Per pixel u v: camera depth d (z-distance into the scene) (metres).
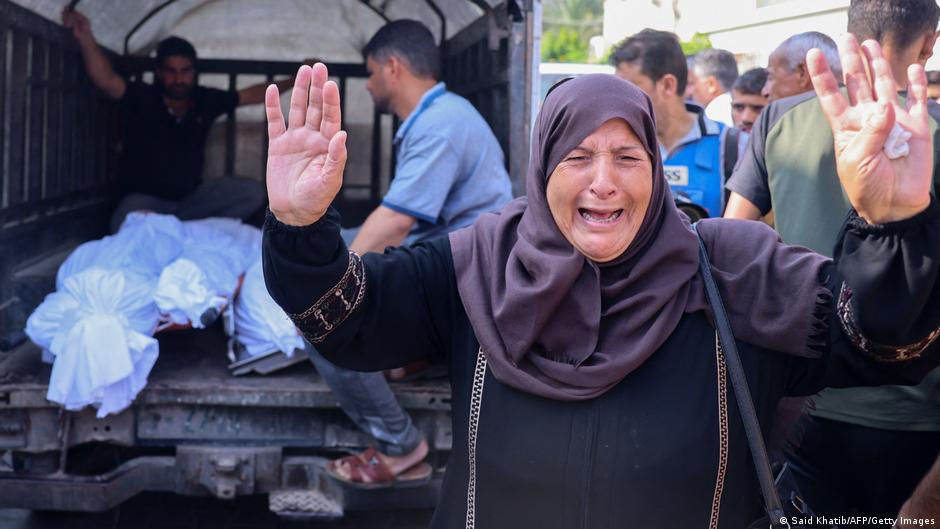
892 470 2.95
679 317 2.04
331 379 3.71
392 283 2.13
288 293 1.97
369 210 7.18
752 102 5.79
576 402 2.02
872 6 3.04
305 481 3.93
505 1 4.45
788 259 2.08
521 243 2.10
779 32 9.22
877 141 1.75
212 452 3.87
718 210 4.45
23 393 3.74
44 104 5.24
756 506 2.11
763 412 2.06
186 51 6.39
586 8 29.17
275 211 1.91
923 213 1.78
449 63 6.21
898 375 1.97
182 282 4.11
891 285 1.83
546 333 2.05
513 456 2.04
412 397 3.91
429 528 2.20
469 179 4.09
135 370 3.81
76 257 4.52
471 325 2.12
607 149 2.01
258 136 6.99
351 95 7.07
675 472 1.99
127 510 4.61
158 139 6.62
